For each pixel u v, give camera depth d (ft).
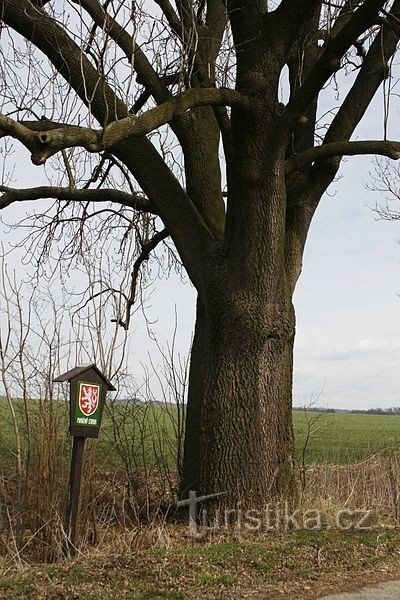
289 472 25.66
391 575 20.04
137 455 25.98
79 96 25.48
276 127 25.00
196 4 28.37
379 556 21.75
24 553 20.66
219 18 30.81
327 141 29.60
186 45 24.45
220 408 25.14
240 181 25.49
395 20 24.09
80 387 20.45
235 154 25.88
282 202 25.81
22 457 21.81
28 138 18.83
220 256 26.30
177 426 27.53
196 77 28.58
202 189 29.07
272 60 25.94
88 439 22.95
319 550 21.49
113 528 23.54
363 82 29.96
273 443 25.25
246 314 25.23
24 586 17.24
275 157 25.14
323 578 19.39
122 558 19.40
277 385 25.61
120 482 25.50
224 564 19.60
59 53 24.66
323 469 30.94
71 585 17.26
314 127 31.58
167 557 19.61
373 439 71.92
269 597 17.60
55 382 21.02
